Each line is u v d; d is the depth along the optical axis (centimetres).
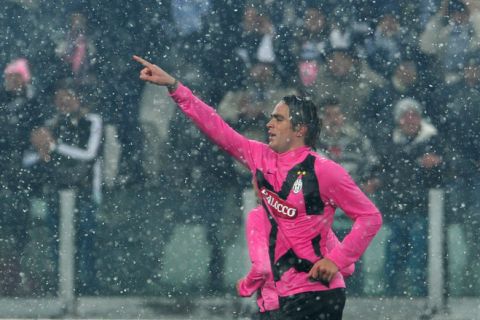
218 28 3009
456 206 2700
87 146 2841
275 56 2973
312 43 2973
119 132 2869
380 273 2647
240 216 2700
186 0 3023
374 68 2936
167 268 2677
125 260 2680
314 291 1580
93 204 2719
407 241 2662
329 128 2847
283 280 1598
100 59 2995
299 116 1588
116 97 2920
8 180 2748
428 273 2647
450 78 2919
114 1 3022
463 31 2961
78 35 3016
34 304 2644
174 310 2645
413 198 2720
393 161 2808
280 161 1595
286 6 3006
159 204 2722
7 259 2673
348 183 1561
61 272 2672
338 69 2931
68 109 2891
